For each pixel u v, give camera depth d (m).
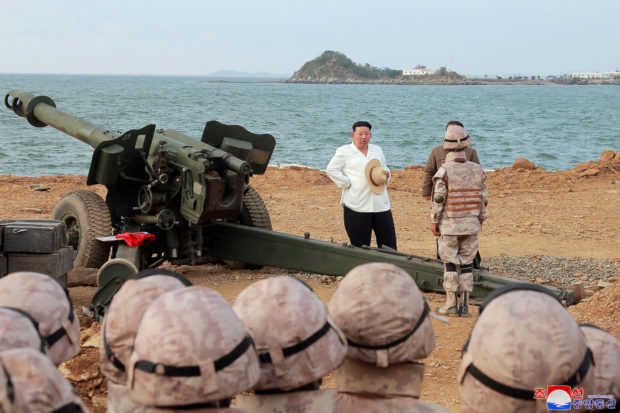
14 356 1.96
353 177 7.93
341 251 7.58
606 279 8.32
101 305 6.20
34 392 1.91
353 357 2.67
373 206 7.93
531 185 16.70
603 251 10.27
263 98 117.69
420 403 2.70
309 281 7.83
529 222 12.29
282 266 7.90
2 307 2.37
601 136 42.16
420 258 7.32
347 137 39.06
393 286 2.63
